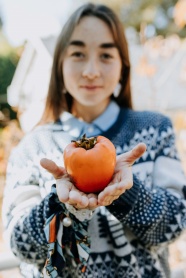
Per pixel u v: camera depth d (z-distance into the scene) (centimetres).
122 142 72
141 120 74
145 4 1020
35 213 61
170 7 1004
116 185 49
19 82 481
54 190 57
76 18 73
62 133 73
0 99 576
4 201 69
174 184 68
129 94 86
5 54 734
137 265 63
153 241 63
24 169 70
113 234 63
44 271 58
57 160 69
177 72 364
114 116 75
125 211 59
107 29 73
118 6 1031
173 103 476
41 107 247
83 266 57
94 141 53
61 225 57
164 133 73
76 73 72
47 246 60
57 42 78
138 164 69
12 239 63
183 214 64
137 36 540
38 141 72
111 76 72
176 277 85
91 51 72
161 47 220
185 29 898
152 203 61
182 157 188
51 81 82
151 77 213
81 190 52
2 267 81
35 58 430
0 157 219
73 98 81
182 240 154
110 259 63
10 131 229
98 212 64
